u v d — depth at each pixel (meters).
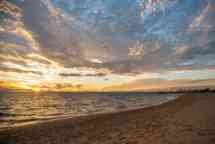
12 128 8.03
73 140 5.84
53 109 20.62
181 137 5.19
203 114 9.74
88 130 7.31
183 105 16.39
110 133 6.57
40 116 13.91
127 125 7.96
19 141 5.87
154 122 8.26
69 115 14.31
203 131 5.75
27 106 24.52
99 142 5.46
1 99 38.31
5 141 5.86
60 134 6.73
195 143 4.54
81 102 35.25
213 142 4.53
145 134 5.99
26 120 11.50
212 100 21.77
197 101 20.55
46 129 7.67
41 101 37.56
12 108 20.80
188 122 7.60
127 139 5.54
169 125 7.20
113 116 11.22
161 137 5.38
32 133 6.95
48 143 5.59
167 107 15.50
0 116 13.65
